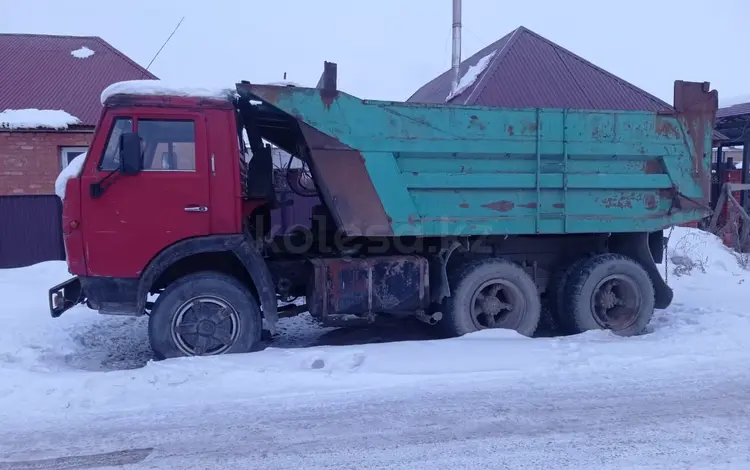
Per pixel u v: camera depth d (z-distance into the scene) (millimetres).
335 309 6230
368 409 4551
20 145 12742
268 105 5938
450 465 3648
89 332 7562
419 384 5070
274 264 6496
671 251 12289
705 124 7031
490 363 5551
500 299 7031
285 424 4289
